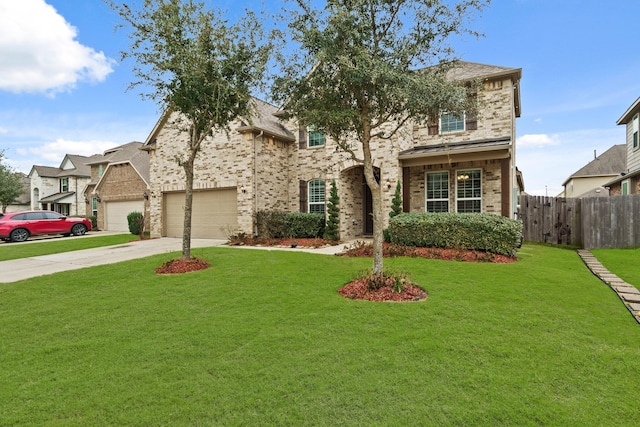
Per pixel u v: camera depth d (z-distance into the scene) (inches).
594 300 215.9
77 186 1347.2
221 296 234.1
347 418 106.0
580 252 432.5
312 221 550.6
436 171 523.2
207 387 124.3
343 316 191.8
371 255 380.8
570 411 108.4
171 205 681.6
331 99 247.8
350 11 224.4
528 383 123.9
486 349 149.7
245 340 163.6
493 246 365.4
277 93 258.8
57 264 387.2
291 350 151.9
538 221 522.6
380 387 121.9
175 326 183.9
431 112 241.1
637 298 222.5
